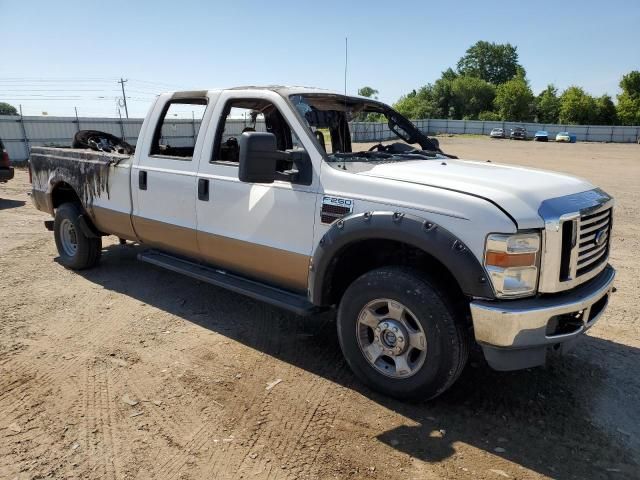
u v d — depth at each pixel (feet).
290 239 12.46
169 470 8.99
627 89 276.62
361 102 15.33
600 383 12.17
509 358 9.95
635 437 10.16
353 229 10.92
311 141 12.19
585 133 213.25
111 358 13.02
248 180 11.07
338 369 12.67
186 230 14.89
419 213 10.32
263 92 13.42
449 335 10.12
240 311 16.24
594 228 10.93
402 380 10.87
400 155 13.97
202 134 14.53
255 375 12.30
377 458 9.37
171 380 12.00
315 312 12.12
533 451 9.66
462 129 235.61
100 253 19.77
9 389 11.52
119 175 16.87
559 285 10.00
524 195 10.10
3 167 37.32
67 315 15.70
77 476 8.81
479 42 377.91
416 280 10.37
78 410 10.75
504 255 9.52
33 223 28.63
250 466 9.11
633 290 18.49
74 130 77.77
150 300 17.03
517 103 297.12
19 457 9.27
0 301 16.71
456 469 9.12
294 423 10.39
